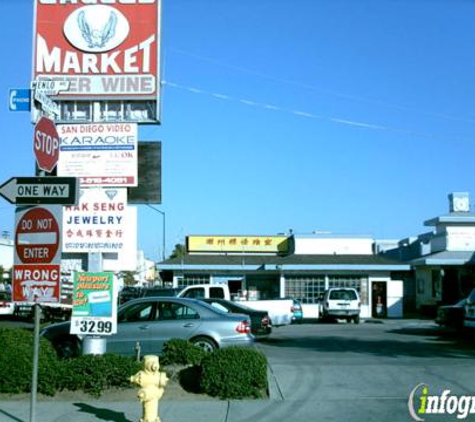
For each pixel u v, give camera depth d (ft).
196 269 125.29
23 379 34.63
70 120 49.42
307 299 127.24
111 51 51.42
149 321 46.65
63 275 47.16
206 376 34.68
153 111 51.57
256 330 65.92
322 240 138.10
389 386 38.04
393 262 129.70
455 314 77.10
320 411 31.68
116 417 30.55
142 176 52.19
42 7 51.70
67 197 26.94
